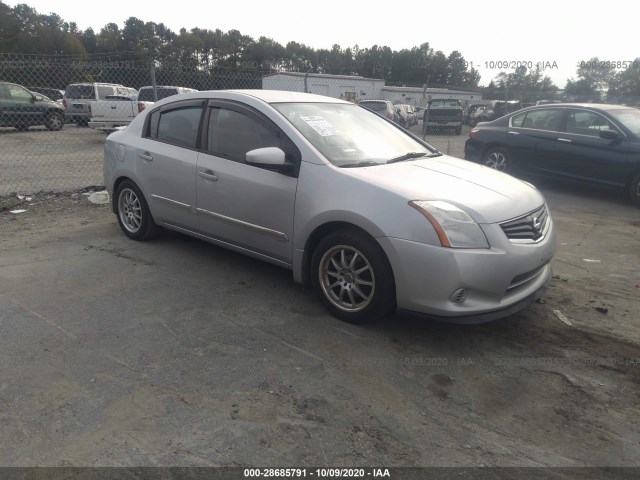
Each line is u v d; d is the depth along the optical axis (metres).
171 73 10.24
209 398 2.67
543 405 2.72
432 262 3.03
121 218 5.33
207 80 10.51
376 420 2.55
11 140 14.85
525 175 9.04
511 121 9.07
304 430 2.45
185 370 2.92
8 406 2.56
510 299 3.25
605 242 5.66
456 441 2.42
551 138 8.30
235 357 3.07
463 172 3.82
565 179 8.23
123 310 3.65
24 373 2.84
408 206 3.13
